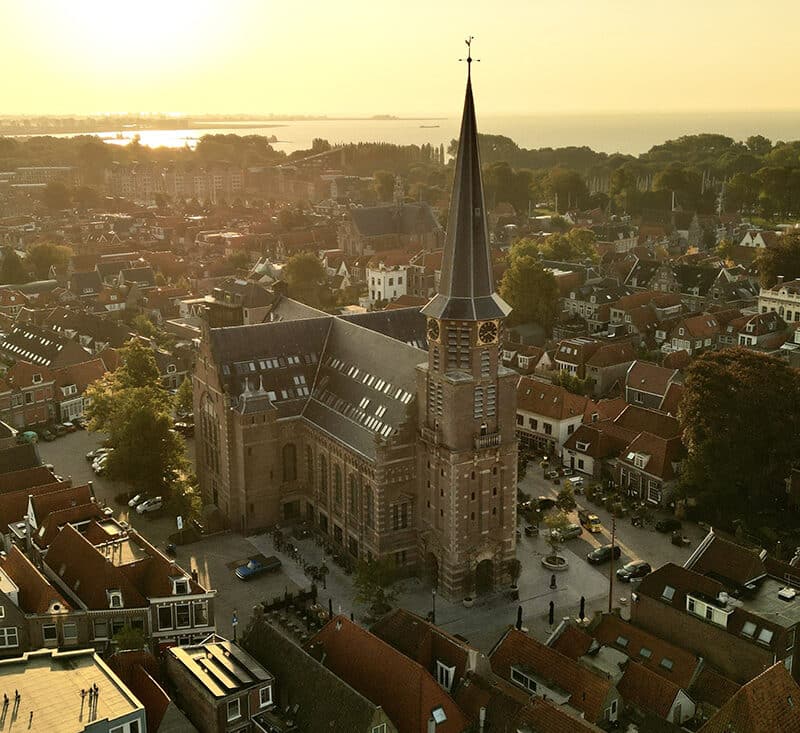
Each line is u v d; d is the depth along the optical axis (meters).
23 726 64.94
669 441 139.00
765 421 129.00
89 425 153.00
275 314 158.75
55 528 105.19
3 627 88.81
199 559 122.25
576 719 70.88
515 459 110.94
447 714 75.62
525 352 192.62
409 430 112.69
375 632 88.19
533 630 104.62
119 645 88.56
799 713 73.00
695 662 83.12
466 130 100.62
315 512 131.00
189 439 165.75
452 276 104.19
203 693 74.81
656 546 124.69
